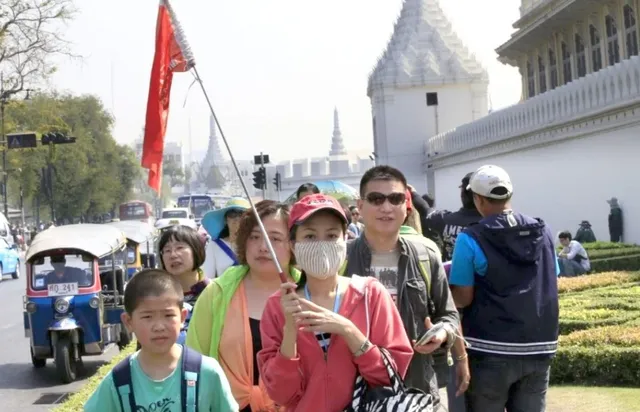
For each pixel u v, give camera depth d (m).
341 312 4.53
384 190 5.43
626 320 11.72
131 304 4.25
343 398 4.43
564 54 40.62
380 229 5.46
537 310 5.78
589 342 10.20
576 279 16.33
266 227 5.47
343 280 4.64
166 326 4.23
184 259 6.77
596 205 26.84
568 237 18.39
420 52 60.09
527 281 5.79
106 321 13.46
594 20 36.16
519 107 34.06
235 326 5.40
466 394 6.04
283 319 4.57
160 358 4.30
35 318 12.95
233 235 7.88
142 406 4.25
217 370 4.35
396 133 60.03
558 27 39.50
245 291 5.52
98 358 14.79
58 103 64.94
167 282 4.28
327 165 82.38
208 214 8.13
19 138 38.81
